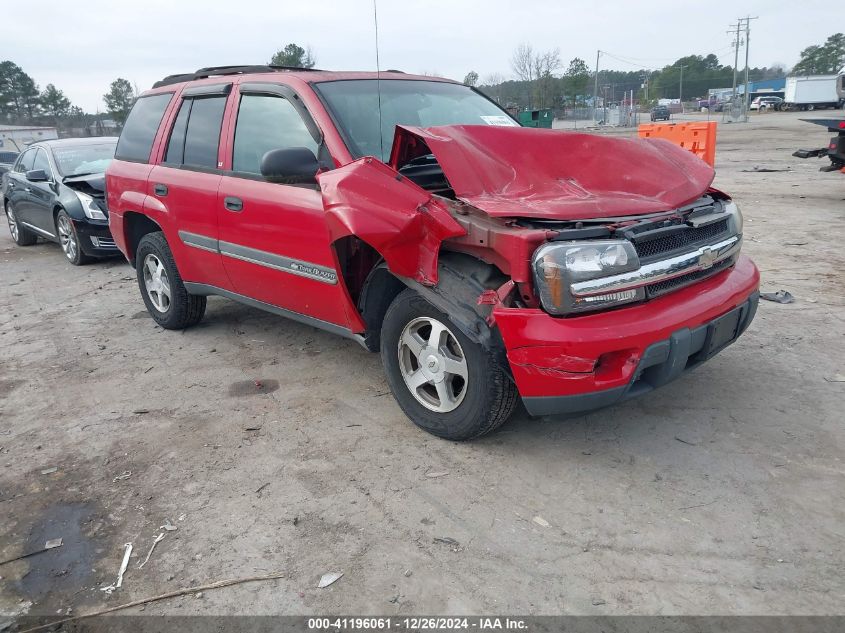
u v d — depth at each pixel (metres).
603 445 3.44
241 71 4.84
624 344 2.85
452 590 2.51
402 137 3.40
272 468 3.39
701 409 3.75
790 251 7.30
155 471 3.42
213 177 4.54
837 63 103.62
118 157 5.75
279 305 4.36
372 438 3.63
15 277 8.29
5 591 2.62
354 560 2.69
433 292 3.19
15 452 3.68
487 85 48.91
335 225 3.32
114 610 2.49
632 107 56.44
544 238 2.84
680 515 2.86
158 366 4.85
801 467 3.16
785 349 4.52
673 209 3.21
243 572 2.65
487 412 3.25
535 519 2.88
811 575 2.49
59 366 4.95
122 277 7.93
